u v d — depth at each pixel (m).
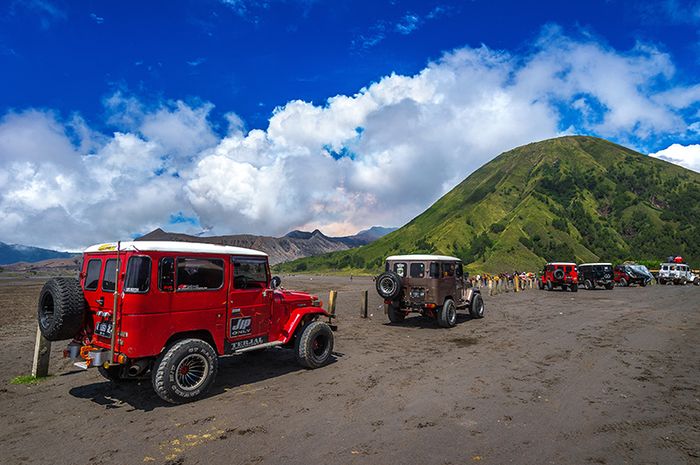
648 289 38.12
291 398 6.79
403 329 14.31
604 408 6.30
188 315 6.84
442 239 146.88
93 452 4.84
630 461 4.59
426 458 4.64
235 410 6.22
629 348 10.92
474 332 13.64
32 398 6.88
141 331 6.23
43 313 6.88
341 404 6.47
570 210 163.25
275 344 8.30
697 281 46.84
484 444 5.00
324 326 9.05
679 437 5.23
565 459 4.62
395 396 6.88
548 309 20.69
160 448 4.93
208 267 7.24
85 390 7.31
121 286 6.26
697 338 12.38
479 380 7.86
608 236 151.00
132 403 6.59
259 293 8.09
